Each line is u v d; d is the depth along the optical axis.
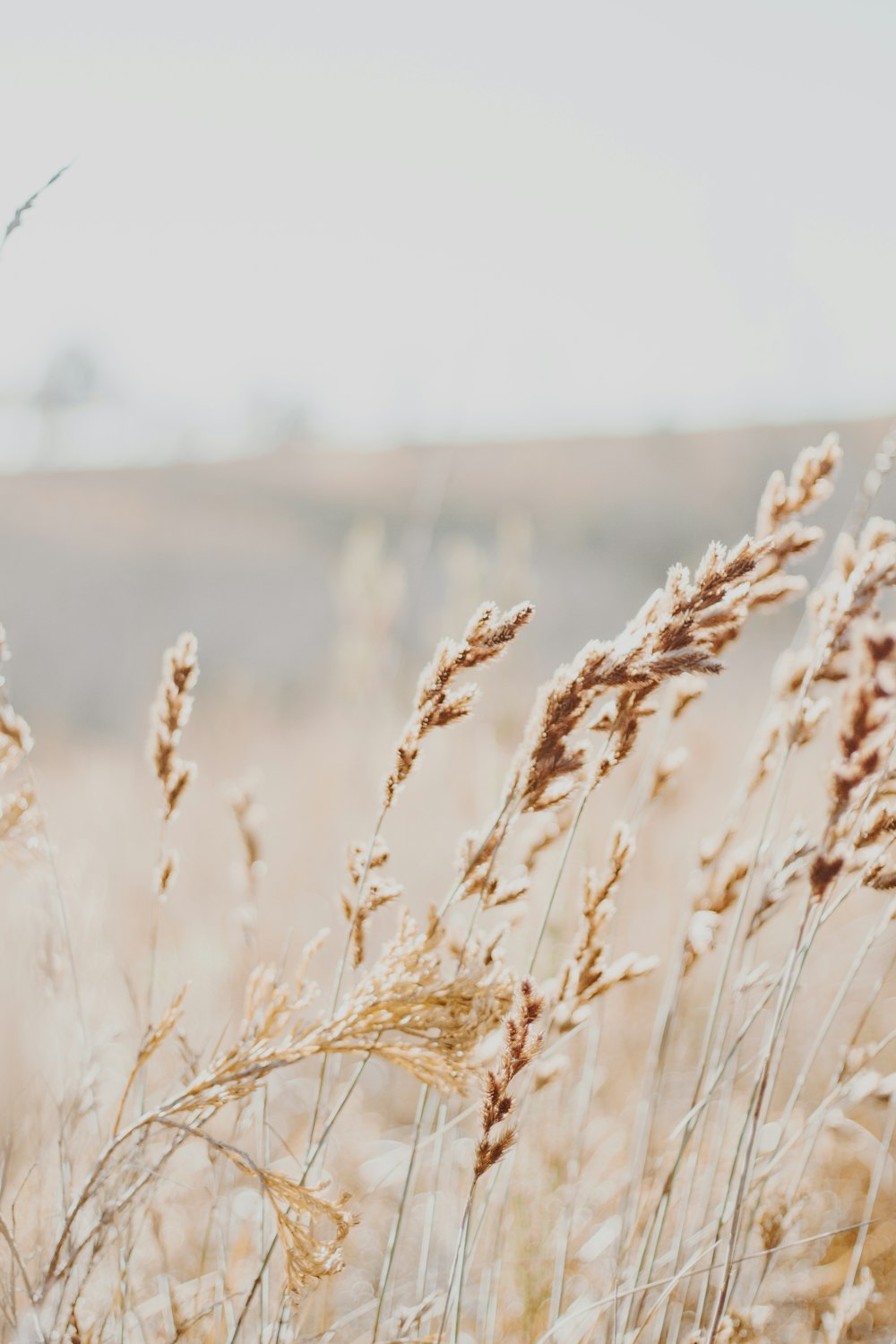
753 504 44.31
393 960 1.37
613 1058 3.19
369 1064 3.76
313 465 58.81
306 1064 3.45
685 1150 1.77
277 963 1.71
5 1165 1.69
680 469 49.47
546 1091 2.44
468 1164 2.66
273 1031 1.35
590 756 1.45
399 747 1.46
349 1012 1.30
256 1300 1.95
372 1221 2.74
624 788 3.68
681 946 2.00
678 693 2.00
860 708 1.52
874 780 1.54
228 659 26.12
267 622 31.42
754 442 51.25
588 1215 2.52
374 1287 2.38
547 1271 2.24
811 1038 3.33
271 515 48.62
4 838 1.63
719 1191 2.29
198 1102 1.27
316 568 39.50
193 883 4.05
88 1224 1.62
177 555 40.47
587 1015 1.67
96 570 37.06
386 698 5.71
